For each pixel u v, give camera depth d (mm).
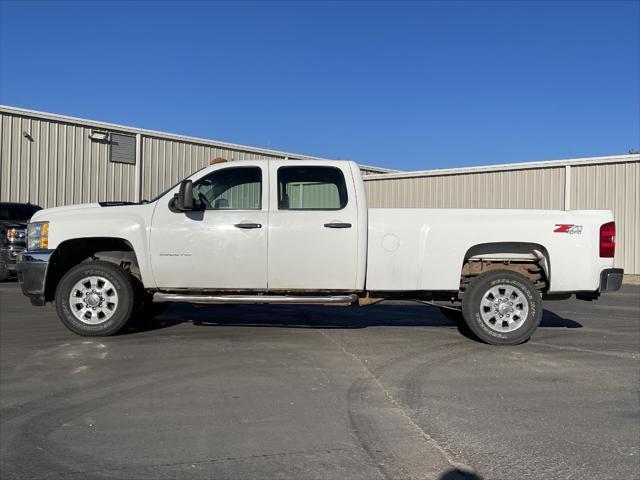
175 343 7426
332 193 7488
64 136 20438
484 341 7484
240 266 7367
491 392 5457
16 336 7773
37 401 5137
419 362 6555
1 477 3689
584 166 20297
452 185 23859
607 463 3928
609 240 7387
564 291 7434
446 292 7645
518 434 4422
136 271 8016
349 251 7309
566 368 6355
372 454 4047
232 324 8844
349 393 5391
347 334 8125
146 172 22672
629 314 10727
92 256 8102
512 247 7605
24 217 16094
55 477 3697
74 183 20672
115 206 7699
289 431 4457
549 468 3846
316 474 3744
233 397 5270
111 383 5672
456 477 3707
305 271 7348
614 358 6828
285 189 7504
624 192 19406
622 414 4891
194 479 3676
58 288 7633
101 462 3916
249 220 7355
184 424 4602
